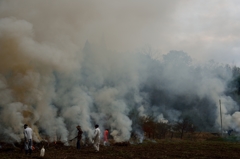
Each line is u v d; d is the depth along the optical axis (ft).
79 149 75.00
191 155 64.49
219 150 76.54
